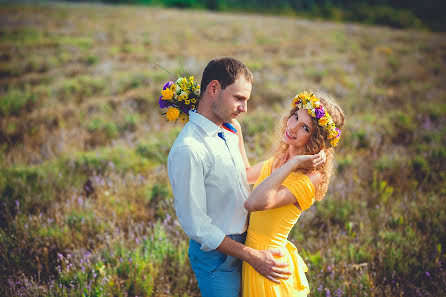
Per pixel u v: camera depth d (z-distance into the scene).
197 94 2.34
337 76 10.59
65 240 3.68
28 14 22.11
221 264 2.21
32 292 2.97
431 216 4.00
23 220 3.91
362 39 17.45
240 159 2.36
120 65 11.38
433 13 36.94
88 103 8.20
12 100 7.75
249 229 2.32
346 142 6.33
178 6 46.56
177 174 2.05
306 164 2.11
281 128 2.58
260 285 2.14
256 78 9.69
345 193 4.54
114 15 24.52
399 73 10.95
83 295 2.89
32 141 6.30
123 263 3.32
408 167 5.17
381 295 3.01
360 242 3.68
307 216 4.03
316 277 3.20
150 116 7.59
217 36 17.41
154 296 3.19
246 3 52.62
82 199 4.39
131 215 4.21
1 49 12.70
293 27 21.89
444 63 12.45
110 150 5.75
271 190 2.04
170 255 3.48
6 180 4.74
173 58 12.67
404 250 3.49
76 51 12.94
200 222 2.05
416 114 7.58
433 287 3.09
